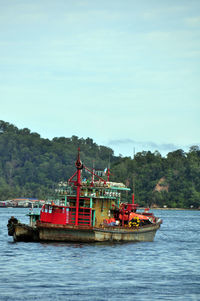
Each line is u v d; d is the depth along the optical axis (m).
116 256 113.00
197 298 77.69
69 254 113.38
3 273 91.81
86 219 131.25
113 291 80.75
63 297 76.94
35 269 95.75
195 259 114.88
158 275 93.44
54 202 133.75
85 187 133.88
